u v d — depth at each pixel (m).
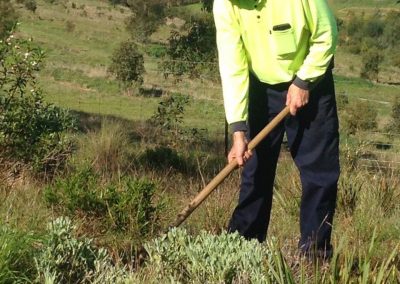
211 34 19.30
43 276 4.09
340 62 62.19
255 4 4.62
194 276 4.09
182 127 18.45
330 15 4.59
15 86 8.49
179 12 53.25
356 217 6.46
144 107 31.55
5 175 7.46
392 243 5.61
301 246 4.86
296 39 4.63
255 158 5.01
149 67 40.03
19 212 5.42
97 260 4.30
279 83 4.80
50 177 8.00
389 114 31.12
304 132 4.88
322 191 4.88
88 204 5.53
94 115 25.48
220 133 20.45
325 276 4.18
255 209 5.12
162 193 6.62
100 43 58.84
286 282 3.91
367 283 4.00
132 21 60.09
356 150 11.27
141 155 10.47
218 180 4.67
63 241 4.29
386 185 7.55
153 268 4.26
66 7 75.31
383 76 59.62
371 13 70.56
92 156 9.77
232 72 4.70
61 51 51.62
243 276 4.02
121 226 5.42
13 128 8.16
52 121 8.66
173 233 4.38
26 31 58.41
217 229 6.00
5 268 4.00
